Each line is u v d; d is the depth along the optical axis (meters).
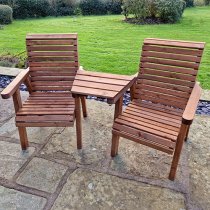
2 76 4.24
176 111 2.39
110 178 2.16
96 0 12.39
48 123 2.27
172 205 1.92
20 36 7.34
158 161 2.35
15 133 2.75
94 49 5.83
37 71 2.76
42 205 1.93
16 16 11.66
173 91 2.43
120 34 7.27
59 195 2.01
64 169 2.26
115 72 4.49
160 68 2.44
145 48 2.47
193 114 1.87
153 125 2.15
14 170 2.25
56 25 9.07
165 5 9.02
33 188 2.07
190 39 6.60
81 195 2.01
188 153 2.44
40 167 2.28
